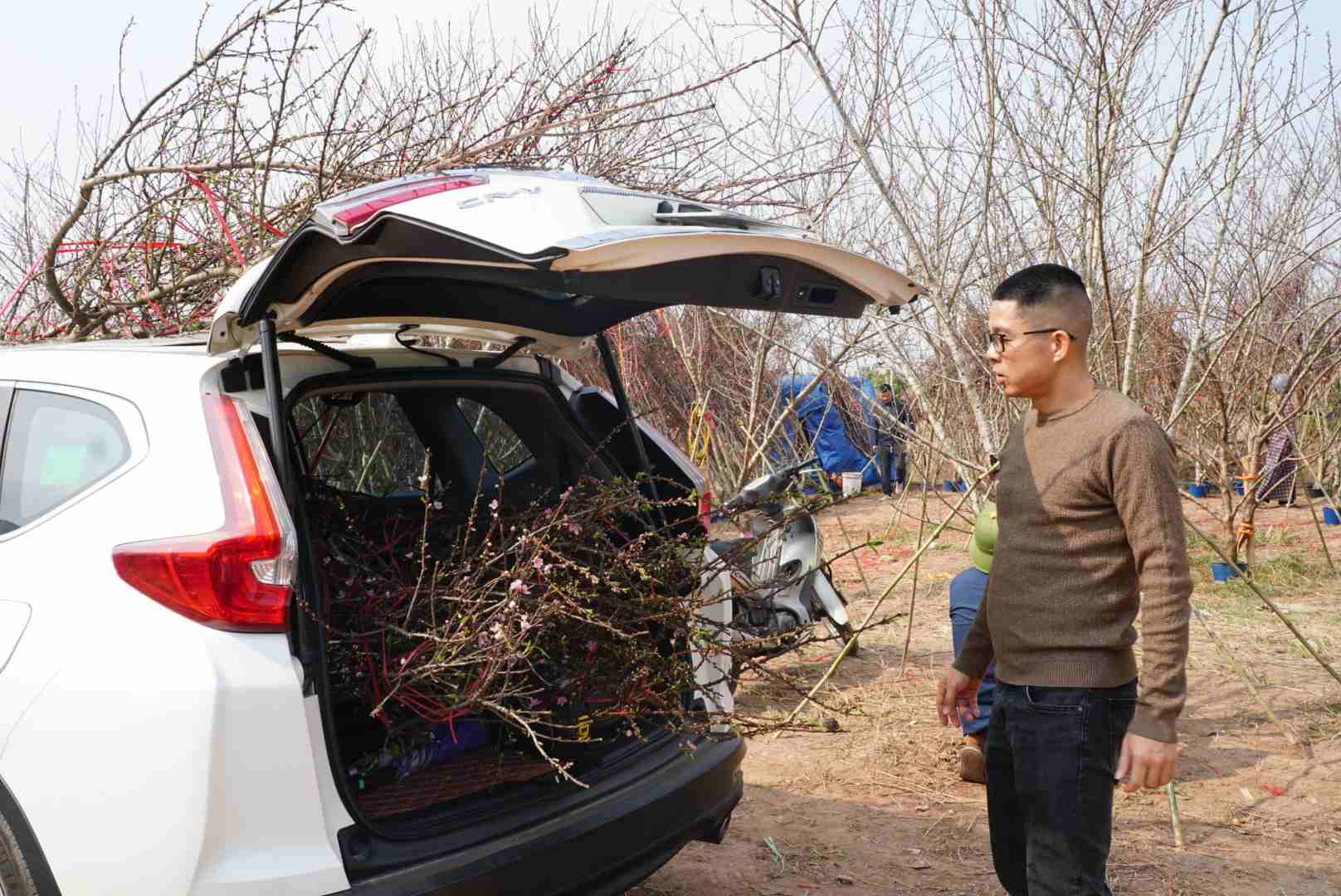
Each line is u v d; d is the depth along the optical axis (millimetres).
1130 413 2352
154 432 2449
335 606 2609
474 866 2354
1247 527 7738
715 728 3102
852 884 3486
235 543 2213
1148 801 4129
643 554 2904
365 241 2352
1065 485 2426
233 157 5055
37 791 2271
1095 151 4512
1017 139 4867
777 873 3574
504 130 5207
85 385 2648
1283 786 4219
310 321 2680
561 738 2648
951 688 2936
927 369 6371
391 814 2506
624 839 2623
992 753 2740
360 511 3086
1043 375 2486
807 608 5281
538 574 2553
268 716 2186
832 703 5285
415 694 2570
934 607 7367
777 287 2529
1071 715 2441
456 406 3496
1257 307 5406
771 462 8109
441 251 2301
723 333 7594
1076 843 2453
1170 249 5492
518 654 2469
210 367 2549
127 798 2178
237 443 2359
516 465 3521
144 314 5699
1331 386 8711
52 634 2334
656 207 2543
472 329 3139
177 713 2158
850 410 8430
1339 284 7191
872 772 4461
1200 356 6453
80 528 2430
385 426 3320
